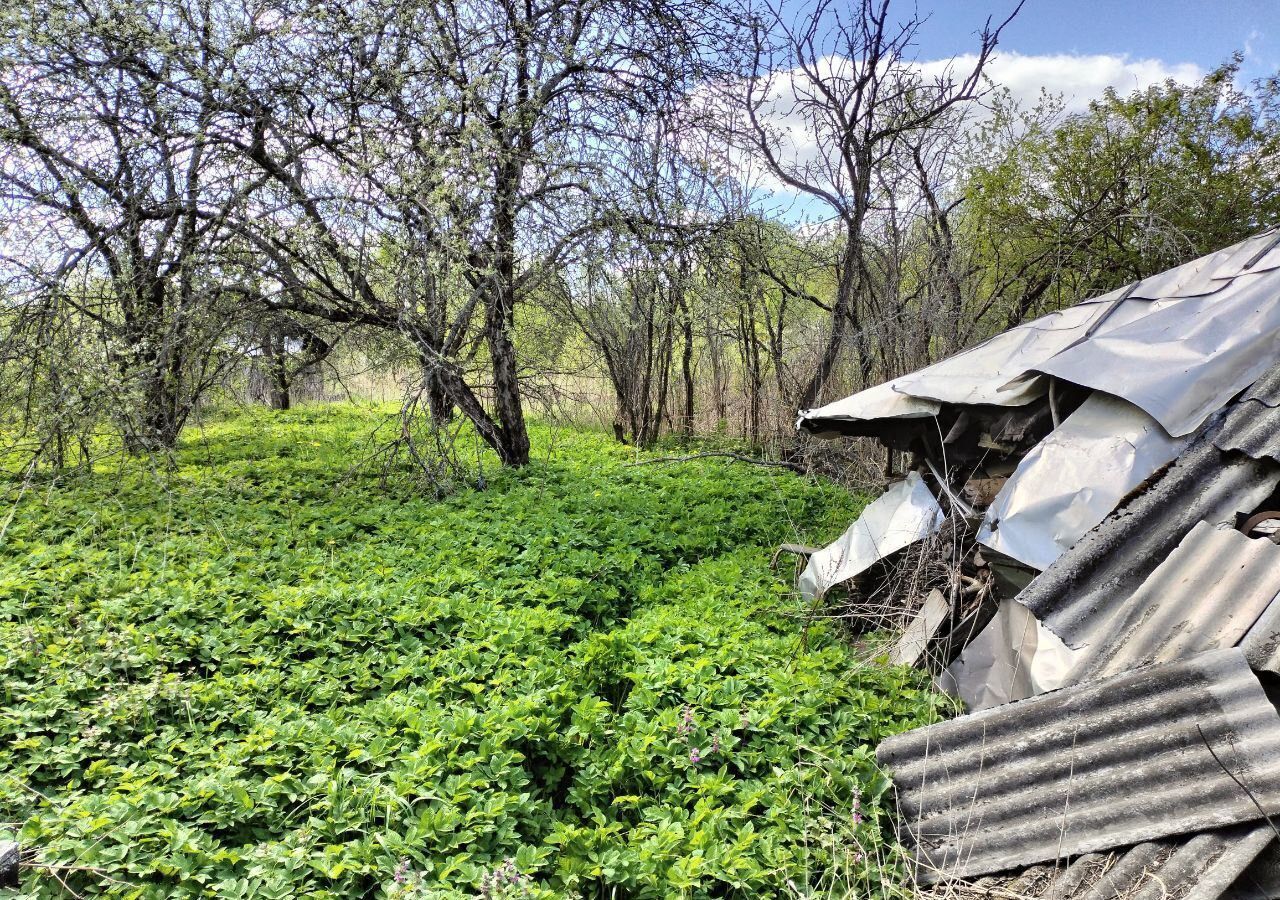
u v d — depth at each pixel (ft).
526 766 13.34
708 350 54.13
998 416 17.80
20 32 23.62
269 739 13.01
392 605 18.61
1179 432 13.32
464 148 27.58
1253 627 10.39
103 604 17.81
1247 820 9.20
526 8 32.27
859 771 12.55
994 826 11.28
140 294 29.86
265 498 30.91
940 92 36.32
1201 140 36.22
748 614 19.49
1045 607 12.29
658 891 10.46
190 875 10.09
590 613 20.48
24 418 28.60
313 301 33.40
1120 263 37.14
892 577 19.38
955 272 37.68
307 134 28.43
